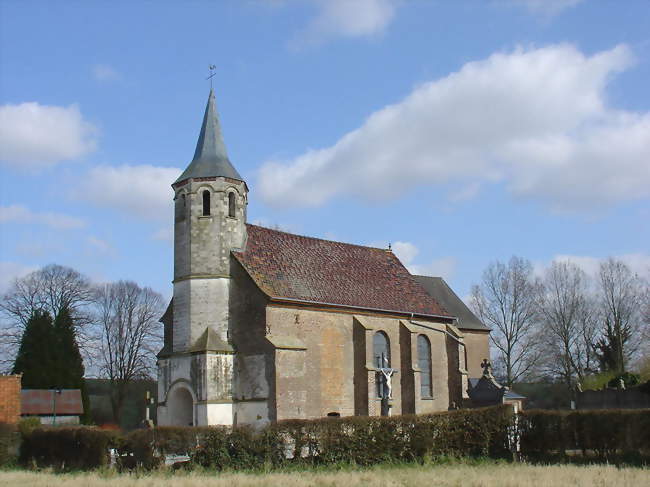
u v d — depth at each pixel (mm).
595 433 29531
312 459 29766
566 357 79625
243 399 43500
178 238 46781
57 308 76062
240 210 47438
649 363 71875
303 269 49844
